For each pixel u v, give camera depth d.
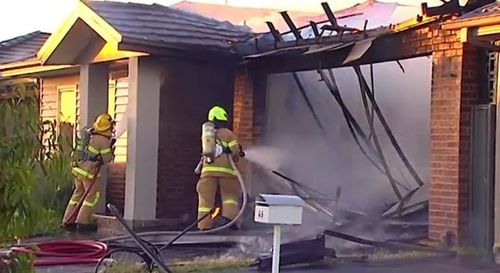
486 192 10.42
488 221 10.39
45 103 19.14
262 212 5.81
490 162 10.40
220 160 12.41
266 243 10.62
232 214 12.38
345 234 11.25
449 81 10.73
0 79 4.04
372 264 9.34
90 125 15.32
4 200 3.60
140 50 13.40
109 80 16.58
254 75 14.30
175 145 14.79
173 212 14.65
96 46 15.04
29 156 3.67
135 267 8.43
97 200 14.02
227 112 15.20
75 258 9.15
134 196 13.84
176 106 14.84
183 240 11.13
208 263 9.17
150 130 14.02
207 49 13.86
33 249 5.21
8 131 3.61
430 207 10.95
